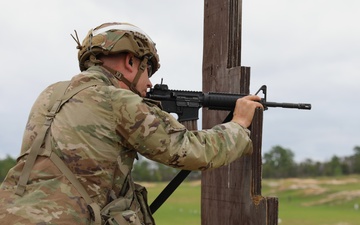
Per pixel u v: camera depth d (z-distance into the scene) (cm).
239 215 329
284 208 5684
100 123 248
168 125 254
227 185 343
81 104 250
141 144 249
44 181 241
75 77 263
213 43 364
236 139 270
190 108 294
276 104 299
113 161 250
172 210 4628
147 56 273
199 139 261
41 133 249
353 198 6644
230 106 296
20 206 235
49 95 262
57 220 232
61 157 244
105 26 269
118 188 255
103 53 264
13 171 250
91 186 243
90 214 240
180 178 296
